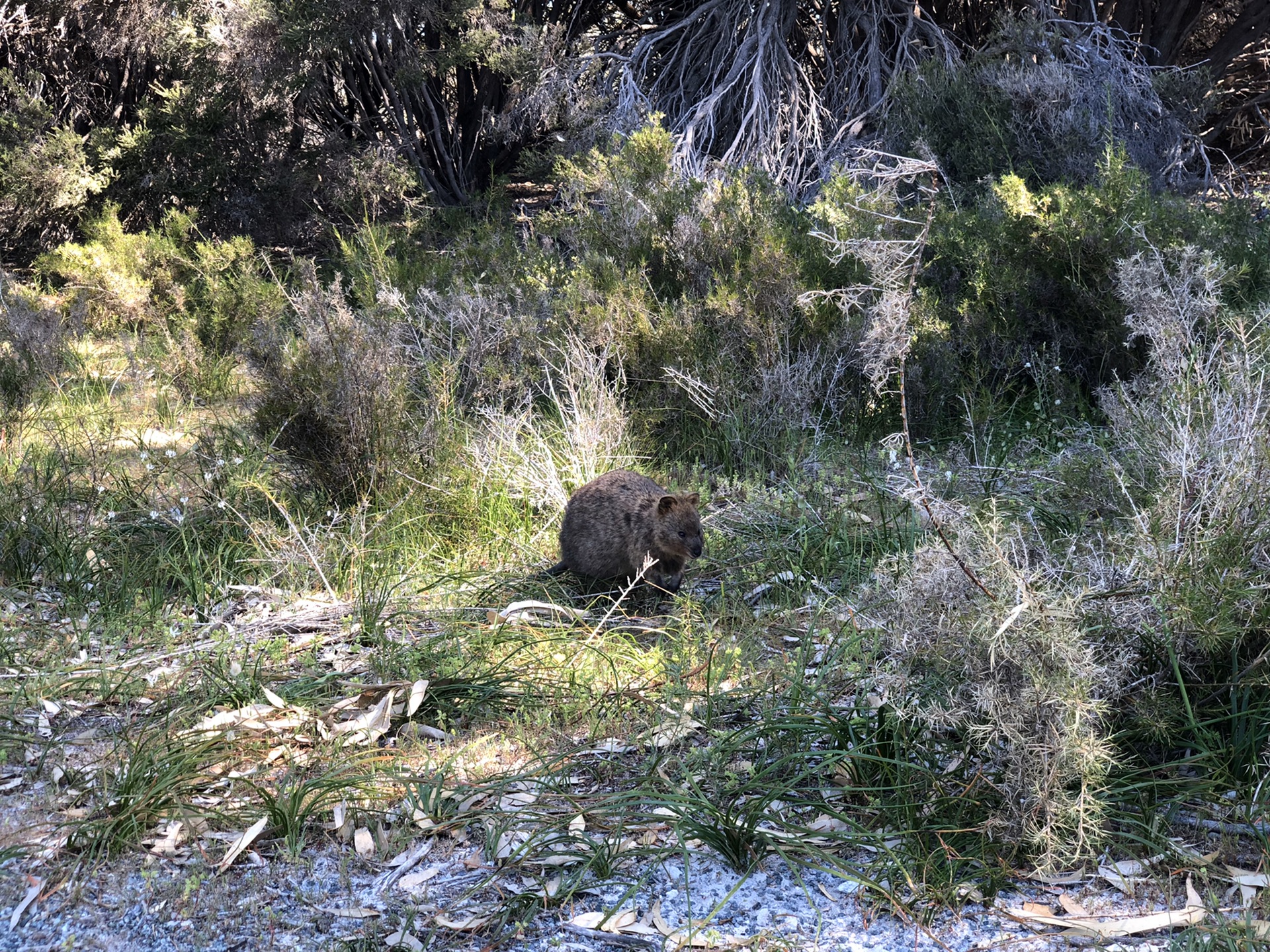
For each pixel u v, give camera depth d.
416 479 7.26
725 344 9.02
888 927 3.35
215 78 15.88
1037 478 6.84
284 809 3.89
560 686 4.88
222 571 6.25
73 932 3.38
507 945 3.28
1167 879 3.48
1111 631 4.02
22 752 4.47
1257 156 19.30
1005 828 3.57
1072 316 9.09
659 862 3.65
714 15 17.28
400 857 3.73
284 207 16.78
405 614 5.70
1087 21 17.48
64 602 6.01
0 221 17.06
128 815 3.84
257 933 3.37
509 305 9.94
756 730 4.28
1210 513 4.09
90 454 8.41
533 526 7.09
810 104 15.95
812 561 6.25
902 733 3.94
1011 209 9.32
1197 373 4.79
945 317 9.16
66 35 18.12
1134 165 13.09
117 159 16.81
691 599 5.88
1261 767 3.90
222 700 4.87
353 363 7.20
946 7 18.34
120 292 13.36
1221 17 19.86
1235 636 3.87
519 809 3.96
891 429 8.45
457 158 19.81
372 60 17.06
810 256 9.50
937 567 3.79
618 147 12.92
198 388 10.73
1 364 10.25
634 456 8.06
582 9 19.78
